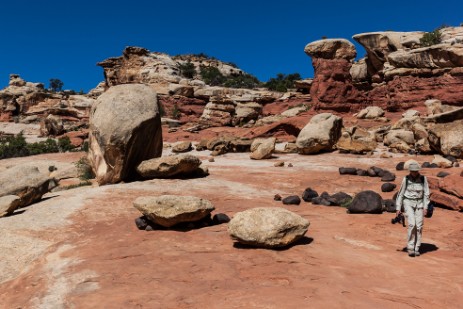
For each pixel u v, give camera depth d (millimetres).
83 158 26719
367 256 7543
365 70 57656
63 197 14109
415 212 7590
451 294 5645
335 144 28047
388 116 43875
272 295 5688
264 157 26391
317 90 46281
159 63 80250
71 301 5984
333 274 6539
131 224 10656
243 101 64688
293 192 15422
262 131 39438
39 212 12141
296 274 6578
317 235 9070
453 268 6820
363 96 46938
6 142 54656
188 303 5609
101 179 17156
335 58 46125
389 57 48750
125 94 17875
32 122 85750
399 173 18297
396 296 5570
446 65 43344
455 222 10328
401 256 7555
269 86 110188
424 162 19969
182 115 69438
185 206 9727
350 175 18375
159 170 16859
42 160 37969
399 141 28375
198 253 7926
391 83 47594
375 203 11398
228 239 8859
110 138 16719
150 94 18359
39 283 6965
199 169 18438
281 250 7930
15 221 11266
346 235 9133
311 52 46656
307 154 27641
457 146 21922
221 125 58719
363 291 5789
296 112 53125
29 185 13711
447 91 42594
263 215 8172
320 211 11859
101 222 11047
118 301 5824
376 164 21953
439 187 12609
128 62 82375
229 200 13570
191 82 78188
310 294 5684
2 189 13359
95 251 8477
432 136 23734
